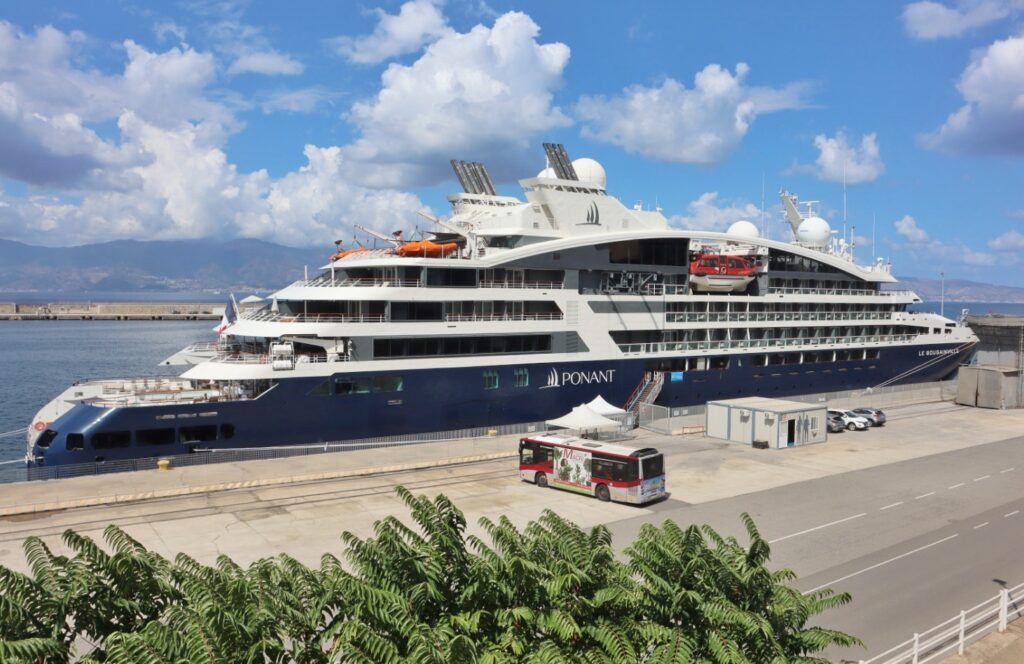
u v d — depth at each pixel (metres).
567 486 35.09
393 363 42.22
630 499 32.91
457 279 44.81
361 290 41.66
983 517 32.91
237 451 38.16
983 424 59.81
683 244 55.34
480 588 12.18
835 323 66.12
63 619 10.38
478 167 58.28
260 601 11.34
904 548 28.33
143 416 36.00
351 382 41.03
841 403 65.31
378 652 10.36
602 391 51.00
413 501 13.42
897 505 34.62
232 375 38.16
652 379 53.81
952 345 77.69
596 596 12.17
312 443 40.31
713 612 12.24
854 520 31.98
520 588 12.41
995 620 21.52
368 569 12.27
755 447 47.78
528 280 47.81
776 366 62.31
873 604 22.78
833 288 67.50
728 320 58.44
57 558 11.37
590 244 49.53
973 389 69.19
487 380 45.75
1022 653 18.94
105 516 29.48
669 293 55.00
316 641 11.30
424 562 12.39
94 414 35.53
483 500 33.41
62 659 9.95
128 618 11.10
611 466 33.53
